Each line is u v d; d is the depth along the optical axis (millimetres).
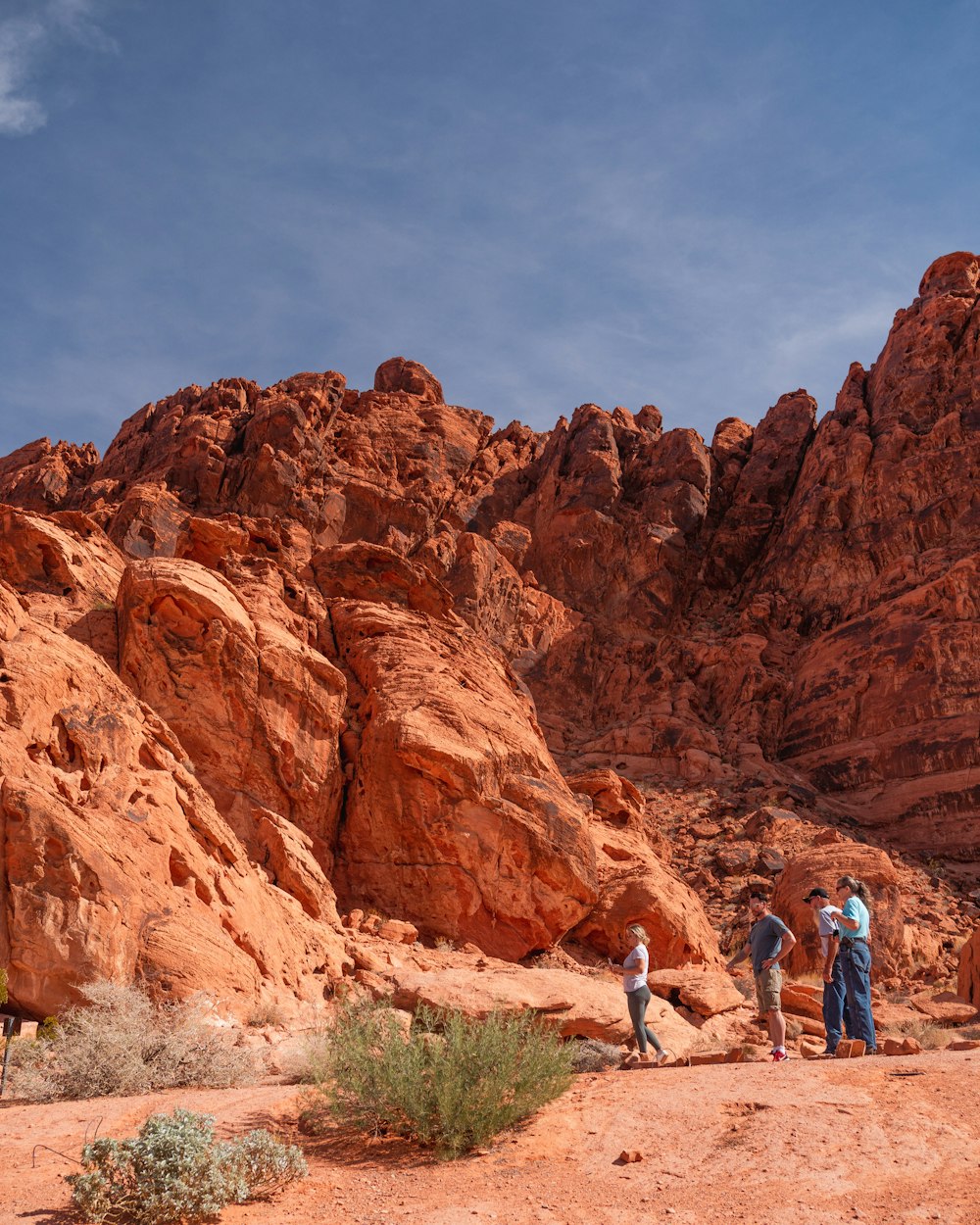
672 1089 7840
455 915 20656
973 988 22609
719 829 37906
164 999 12719
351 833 21453
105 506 43969
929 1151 6137
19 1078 9734
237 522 26922
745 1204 5652
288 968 15406
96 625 20688
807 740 44250
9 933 12219
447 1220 5750
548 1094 7547
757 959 11000
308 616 24656
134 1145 6309
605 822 27547
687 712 46594
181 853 14703
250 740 20109
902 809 39906
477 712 22891
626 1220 5594
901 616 44719
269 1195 6422
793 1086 7566
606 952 23094
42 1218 6035
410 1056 7512
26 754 14156
